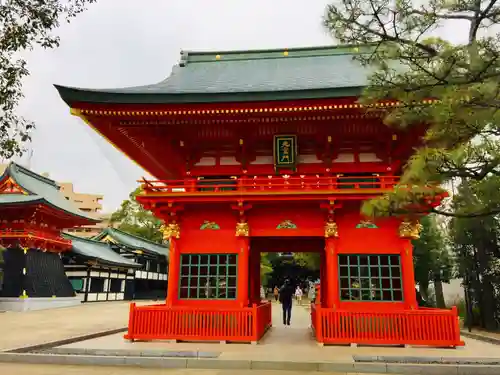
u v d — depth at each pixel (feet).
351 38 27.20
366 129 51.52
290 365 36.09
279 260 222.69
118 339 50.70
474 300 79.87
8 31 30.58
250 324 46.65
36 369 35.60
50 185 158.10
